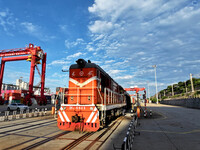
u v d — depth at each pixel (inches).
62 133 314.7
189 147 230.2
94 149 215.5
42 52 1489.9
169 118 603.2
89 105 309.0
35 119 548.7
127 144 159.5
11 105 999.6
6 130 346.3
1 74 1493.6
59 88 378.9
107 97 437.1
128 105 1163.9
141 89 1060.5
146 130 361.1
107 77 465.1
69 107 321.7
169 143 251.8
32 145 232.2
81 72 370.6
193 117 637.9
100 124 322.7
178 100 1829.5
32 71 1407.5
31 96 1440.7
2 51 1444.4
